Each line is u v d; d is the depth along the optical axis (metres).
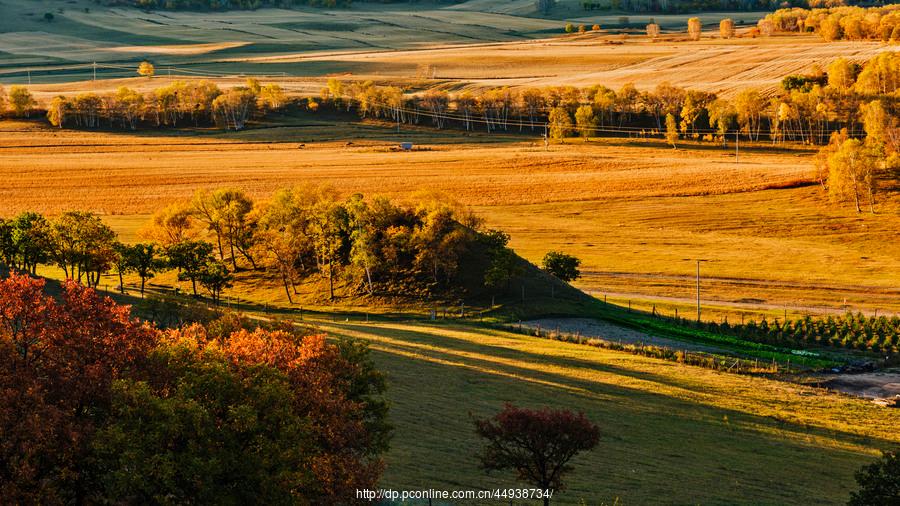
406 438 58.50
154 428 35.62
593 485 52.72
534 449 44.62
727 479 57.19
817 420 76.12
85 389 37.75
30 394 35.25
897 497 44.00
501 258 121.69
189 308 70.38
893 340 106.50
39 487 33.69
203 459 35.50
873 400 84.44
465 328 107.00
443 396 70.81
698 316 116.31
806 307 124.69
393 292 121.56
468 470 53.19
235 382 38.94
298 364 44.50
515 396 73.56
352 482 40.50
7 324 40.25
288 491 36.56
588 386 80.06
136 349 41.31
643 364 91.81
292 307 119.50
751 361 97.00
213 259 122.06
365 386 49.72
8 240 103.81
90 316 41.56
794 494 55.00
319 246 129.62
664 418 71.81
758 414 76.31
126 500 35.62
